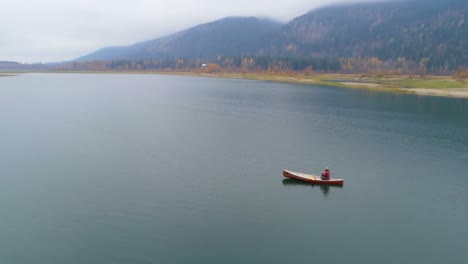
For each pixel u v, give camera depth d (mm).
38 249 36875
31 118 98438
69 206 45969
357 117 107438
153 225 41688
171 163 62406
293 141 78188
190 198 48750
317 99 150375
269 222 42938
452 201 49562
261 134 83938
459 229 42312
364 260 36031
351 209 46688
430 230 42000
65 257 35688
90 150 69125
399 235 40812
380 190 52906
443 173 59906
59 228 40844
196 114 109688
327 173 54312
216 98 151875
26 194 49188
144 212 44688
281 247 37906
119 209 45344
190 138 79188
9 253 36094
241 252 36844
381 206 47719
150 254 36281
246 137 80875
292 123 97375
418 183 55625
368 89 196375
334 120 102312
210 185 53125
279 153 69250
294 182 55000
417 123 99250
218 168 60281
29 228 40688
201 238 39281
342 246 38344
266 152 69750
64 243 37969
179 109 119250
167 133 83562
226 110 118438
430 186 54531
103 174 56750
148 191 50719
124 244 37969
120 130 85750
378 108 125875
